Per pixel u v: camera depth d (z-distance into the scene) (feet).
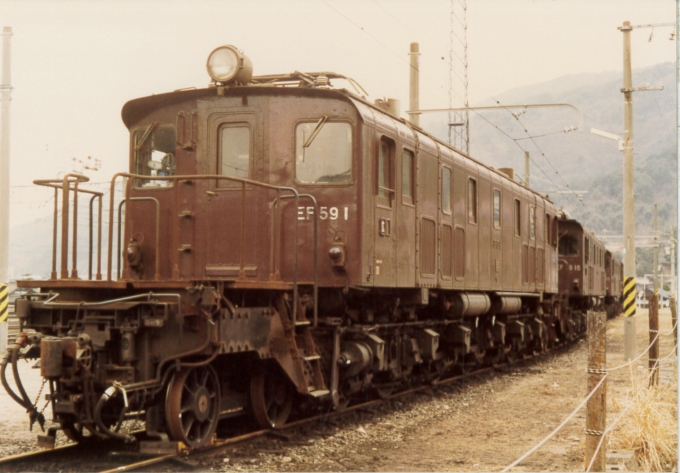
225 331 25.88
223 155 33.47
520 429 34.45
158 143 34.32
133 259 33.45
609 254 144.36
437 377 48.83
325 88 33.17
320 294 33.76
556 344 84.69
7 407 39.06
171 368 25.44
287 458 26.91
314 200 30.32
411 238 39.14
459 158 48.32
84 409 25.09
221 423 32.68
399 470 26.05
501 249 57.11
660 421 29.30
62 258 26.71
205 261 33.17
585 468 21.21
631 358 68.08
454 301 47.80
